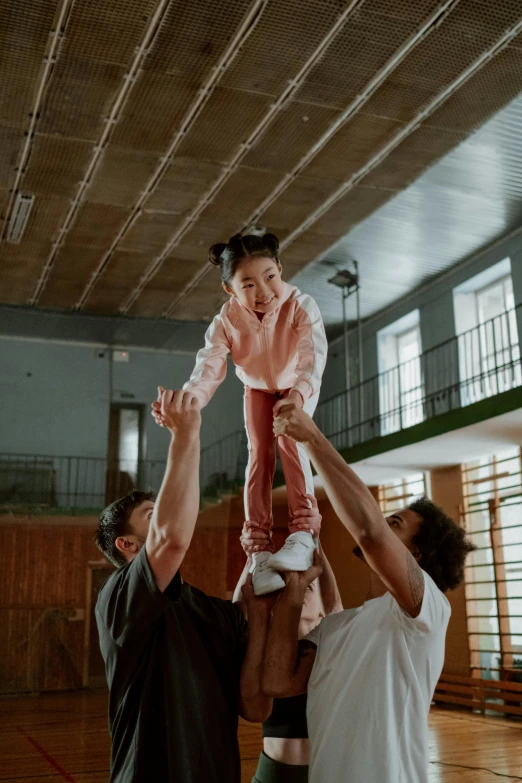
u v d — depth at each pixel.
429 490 11.66
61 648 12.41
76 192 7.89
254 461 2.26
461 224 9.94
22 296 10.58
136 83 6.15
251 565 2.12
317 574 1.98
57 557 12.64
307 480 2.21
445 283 11.33
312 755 1.73
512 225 10.00
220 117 6.67
